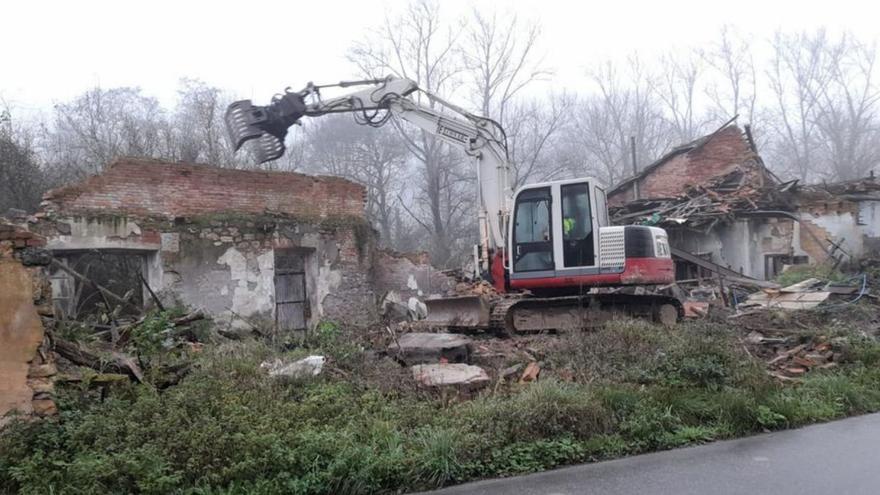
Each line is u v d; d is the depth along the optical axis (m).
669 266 12.84
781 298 15.38
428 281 18.52
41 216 12.83
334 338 10.43
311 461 6.05
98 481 5.46
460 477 6.34
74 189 13.24
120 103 28.09
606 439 7.24
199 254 14.45
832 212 23.17
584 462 6.89
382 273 18.19
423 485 6.16
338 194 16.91
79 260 14.32
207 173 14.85
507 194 13.59
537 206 12.63
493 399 7.66
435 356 9.68
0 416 6.25
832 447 7.23
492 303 12.32
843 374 10.30
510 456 6.71
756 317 13.33
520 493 5.91
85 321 11.21
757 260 22.81
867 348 11.16
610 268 12.05
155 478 5.50
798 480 6.07
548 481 6.25
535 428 7.14
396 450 6.34
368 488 5.96
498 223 13.43
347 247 16.73
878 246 23.48
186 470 5.70
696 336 9.82
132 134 23.20
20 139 19.81
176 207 14.38
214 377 7.75
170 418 6.23
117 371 7.83
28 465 5.59
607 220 13.27
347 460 6.04
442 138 13.95
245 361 8.62
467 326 12.16
